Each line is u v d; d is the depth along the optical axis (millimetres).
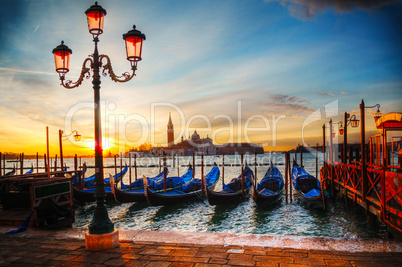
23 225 7141
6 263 4855
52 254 5266
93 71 5902
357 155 15828
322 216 15297
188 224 15297
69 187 8578
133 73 5824
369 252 5035
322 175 21109
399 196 7762
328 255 4914
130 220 16406
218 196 18547
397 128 8945
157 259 4891
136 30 5750
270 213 16688
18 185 9984
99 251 5367
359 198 12586
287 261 4672
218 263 4652
